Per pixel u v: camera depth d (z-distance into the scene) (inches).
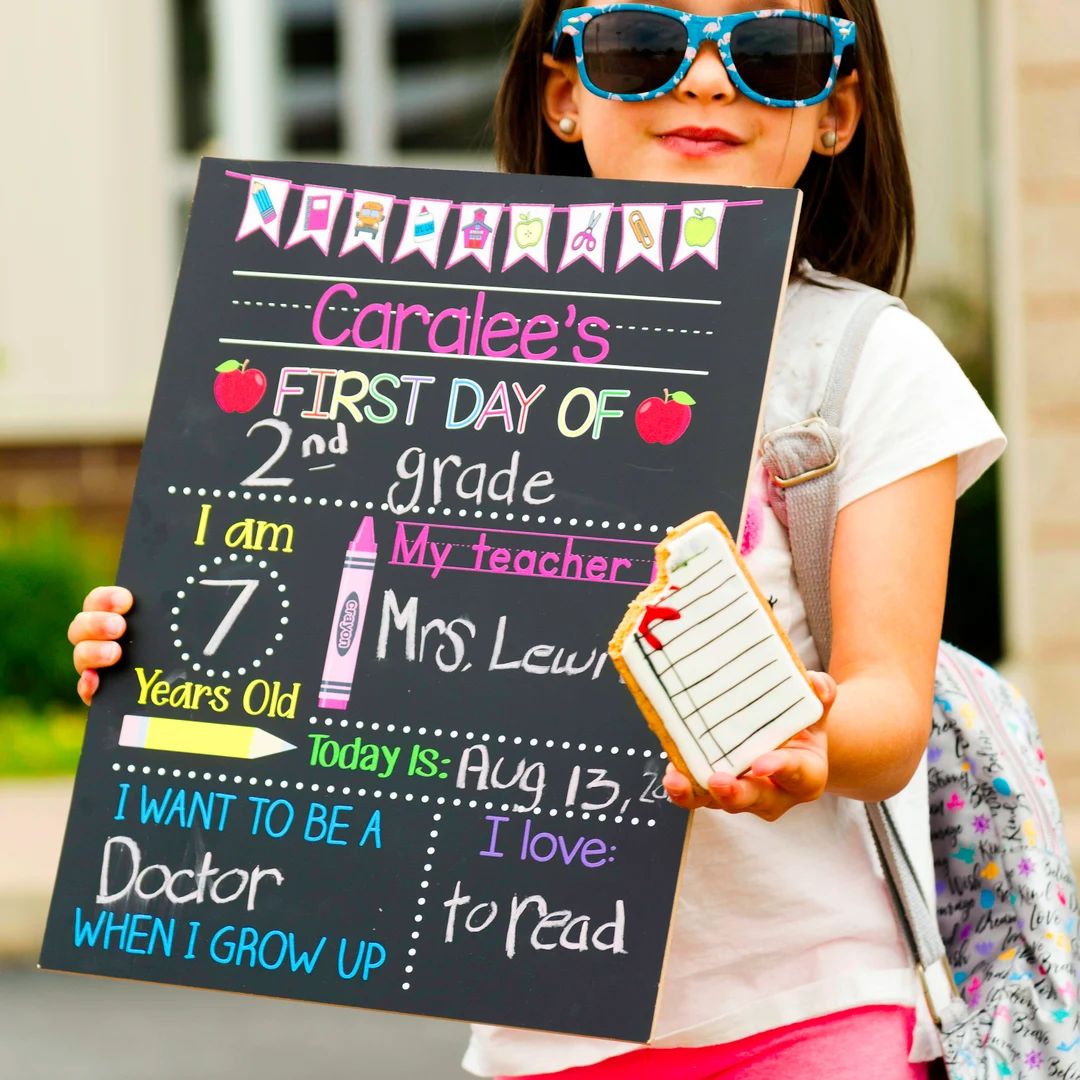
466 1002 89.5
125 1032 237.3
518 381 94.1
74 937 93.4
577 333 94.0
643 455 91.8
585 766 90.0
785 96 100.2
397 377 95.7
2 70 440.8
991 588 370.3
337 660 93.3
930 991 94.7
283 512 95.3
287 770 92.9
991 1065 94.7
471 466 93.8
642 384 92.5
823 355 96.1
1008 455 325.4
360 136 464.1
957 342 379.9
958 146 380.8
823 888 95.0
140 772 94.3
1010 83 310.2
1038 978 98.6
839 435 93.9
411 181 97.7
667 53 99.9
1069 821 293.7
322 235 98.2
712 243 93.4
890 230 110.0
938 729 102.3
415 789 91.5
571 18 103.0
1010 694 105.7
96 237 441.7
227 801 93.2
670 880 88.5
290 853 92.3
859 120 108.1
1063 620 311.4
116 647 95.0
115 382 441.7
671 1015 95.1
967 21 378.6
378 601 93.4
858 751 86.2
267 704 93.6
